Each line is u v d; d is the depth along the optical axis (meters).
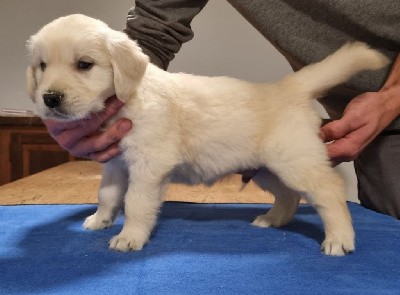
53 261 0.35
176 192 0.72
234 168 0.45
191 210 0.57
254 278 0.31
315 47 0.54
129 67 0.40
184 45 1.19
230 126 0.44
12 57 1.21
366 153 0.60
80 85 0.39
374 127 0.47
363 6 0.51
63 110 0.38
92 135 0.43
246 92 0.45
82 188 0.70
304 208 0.59
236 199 0.66
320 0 0.52
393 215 0.57
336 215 0.40
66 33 0.40
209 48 1.18
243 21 1.16
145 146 0.41
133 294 0.28
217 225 0.49
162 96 0.42
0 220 0.49
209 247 0.39
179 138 0.43
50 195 0.64
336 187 0.41
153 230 0.45
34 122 1.07
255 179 0.49
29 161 1.09
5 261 0.35
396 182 0.57
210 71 1.19
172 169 0.42
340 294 0.28
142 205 0.40
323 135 0.45
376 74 0.54
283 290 0.29
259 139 0.44
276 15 0.54
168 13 0.53
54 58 0.40
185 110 0.43
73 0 1.20
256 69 1.18
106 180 0.46
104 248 0.39
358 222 0.51
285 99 0.44
